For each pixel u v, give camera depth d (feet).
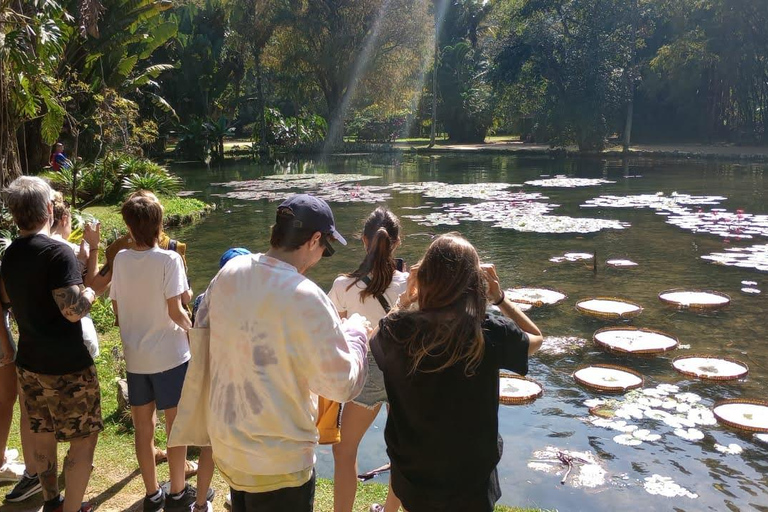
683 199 51.85
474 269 6.66
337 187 65.87
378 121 146.41
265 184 70.64
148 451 10.35
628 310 23.25
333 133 122.52
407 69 120.26
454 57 138.72
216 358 6.95
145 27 73.97
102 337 19.76
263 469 6.75
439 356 6.47
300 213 6.98
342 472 9.50
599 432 15.06
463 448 6.66
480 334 6.47
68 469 9.79
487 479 6.81
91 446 9.96
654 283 27.61
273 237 7.09
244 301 6.75
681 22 99.35
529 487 12.82
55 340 9.41
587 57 101.04
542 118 106.52
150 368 10.09
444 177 74.54
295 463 6.87
